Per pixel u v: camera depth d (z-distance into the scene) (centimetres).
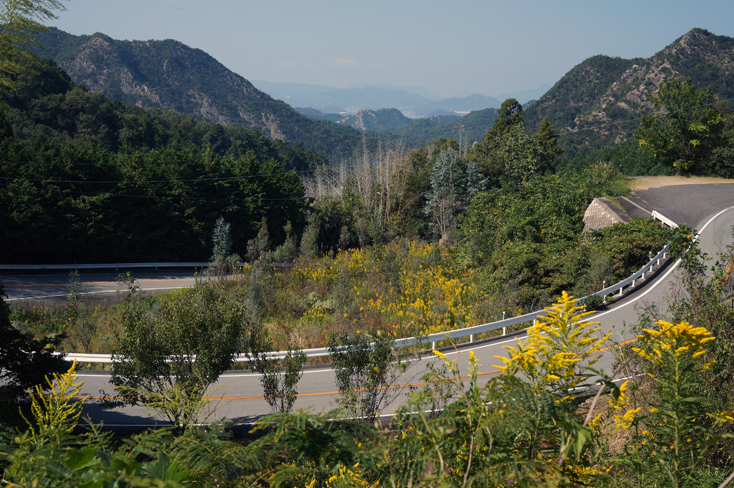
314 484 254
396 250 3061
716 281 678
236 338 1020
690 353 278
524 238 3075
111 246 3628
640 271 2298
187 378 950
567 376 223
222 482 200
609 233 2712
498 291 2316
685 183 4025
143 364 936
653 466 295
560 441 203
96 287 3003
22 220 3138
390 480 193
